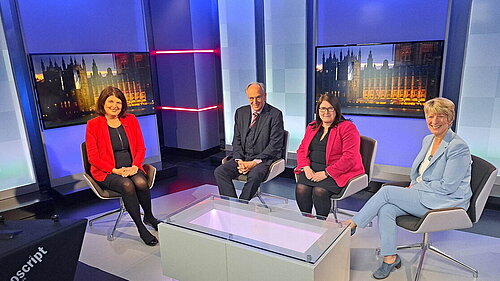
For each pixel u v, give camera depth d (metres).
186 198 4.04
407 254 2.69
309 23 4.34
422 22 3.70
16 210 3.52
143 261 2.78
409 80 3.83
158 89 5.58
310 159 3.12
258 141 3.40
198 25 5.05
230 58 5.12
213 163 5.18
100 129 3.21
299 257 1.86
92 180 3.05
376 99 4.07
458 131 3.67
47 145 4.04
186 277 2.31
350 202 3.75
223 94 5.32
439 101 2.32
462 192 2.28
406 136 4.00
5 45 3.63
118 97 3.24
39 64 3.82
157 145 5.04
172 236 2.29
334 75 4.27
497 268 2.47
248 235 2.19
